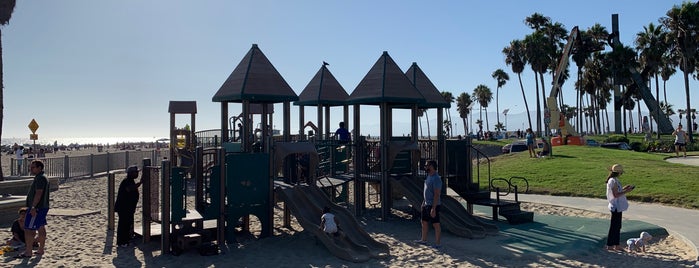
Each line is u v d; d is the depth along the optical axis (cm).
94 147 9556
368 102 1373
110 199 1227
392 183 1331
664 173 1948
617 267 885
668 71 9156
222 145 1291
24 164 2623
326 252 1012
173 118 2550
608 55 6981
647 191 1681
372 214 1466
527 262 923
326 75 1730
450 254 984
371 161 1448
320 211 1078
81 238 1127
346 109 1789
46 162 2595
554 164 2408
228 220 1090
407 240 1117
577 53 6519
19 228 1034
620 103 7025
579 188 1864
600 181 1917
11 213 1374
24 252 966
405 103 1442
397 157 1405
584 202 1634
